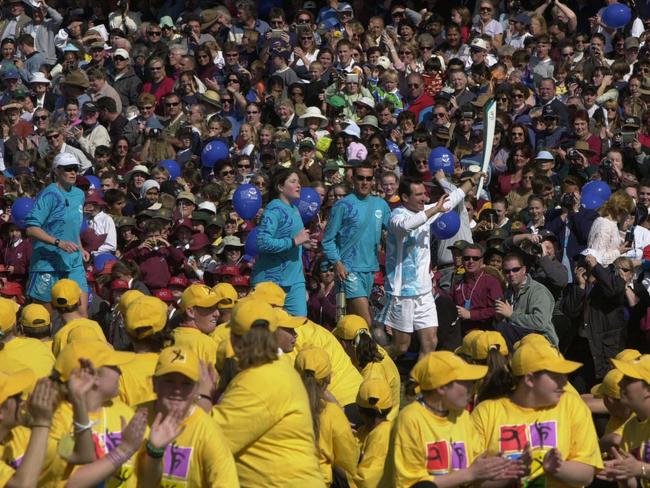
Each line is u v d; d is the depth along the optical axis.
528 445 22.28
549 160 50.81
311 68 62.59
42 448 19.41
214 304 30.00
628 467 24.06
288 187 39.19
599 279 37.44
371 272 40.72
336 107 59.97
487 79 61.09
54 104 65.56
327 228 40.41
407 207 38.97
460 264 41.75
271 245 38.44
